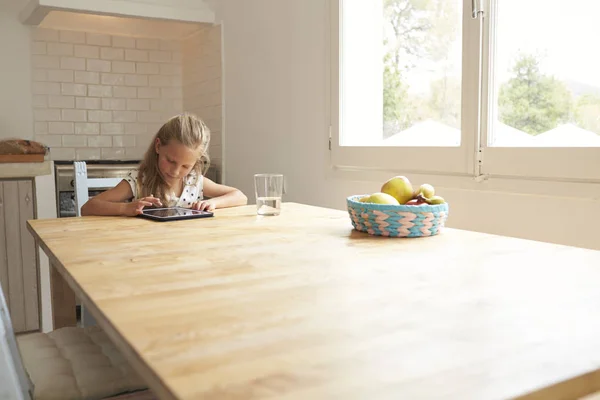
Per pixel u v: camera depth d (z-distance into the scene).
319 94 2.86
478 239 1.32
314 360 0.57
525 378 0.53
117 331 0.67
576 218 1.77
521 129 1.97
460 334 0.65
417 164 2.32
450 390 0.50
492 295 0.82
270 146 3.28
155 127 4.18
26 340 1.33
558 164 1.79
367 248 1.21
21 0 3.67
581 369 0.55
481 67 2.04
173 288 0.86
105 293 0.83
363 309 0.75
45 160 2.95
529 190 1.91
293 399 0.48
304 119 2.99
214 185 2.27
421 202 1.40
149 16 3.50
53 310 1.81
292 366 0.56
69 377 1.13
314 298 0.81
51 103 3.82
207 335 0.65
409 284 0.89
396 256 1.11
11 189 2.81
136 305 0.77
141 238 1.35
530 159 1.88
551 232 1.85
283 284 0.89
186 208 1.94
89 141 3.96
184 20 3.66
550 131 1.87
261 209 1.79
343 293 0.83
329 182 2.84
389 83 2.55
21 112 3.73
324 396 0.49
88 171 3.35
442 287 0.87
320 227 1.52
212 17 3.75
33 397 1.05
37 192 2.85
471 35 2.07
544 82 1.88
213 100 3.84
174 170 2.00
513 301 0.79
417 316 0.72
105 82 3.98
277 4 3.14
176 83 4.25
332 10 2.73
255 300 0.80
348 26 2.71
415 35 2.40
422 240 1.31
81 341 1.33
